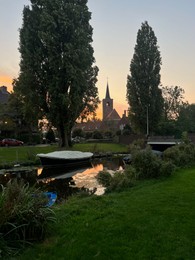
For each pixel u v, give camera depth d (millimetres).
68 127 35906
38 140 49719
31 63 33594
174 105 69875
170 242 5055
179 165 15836
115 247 4910
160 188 9820
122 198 8609
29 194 5824
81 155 27625
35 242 5234
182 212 6711
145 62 50469
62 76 33906
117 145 45625
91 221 6328
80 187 15016
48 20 32719
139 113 50125
